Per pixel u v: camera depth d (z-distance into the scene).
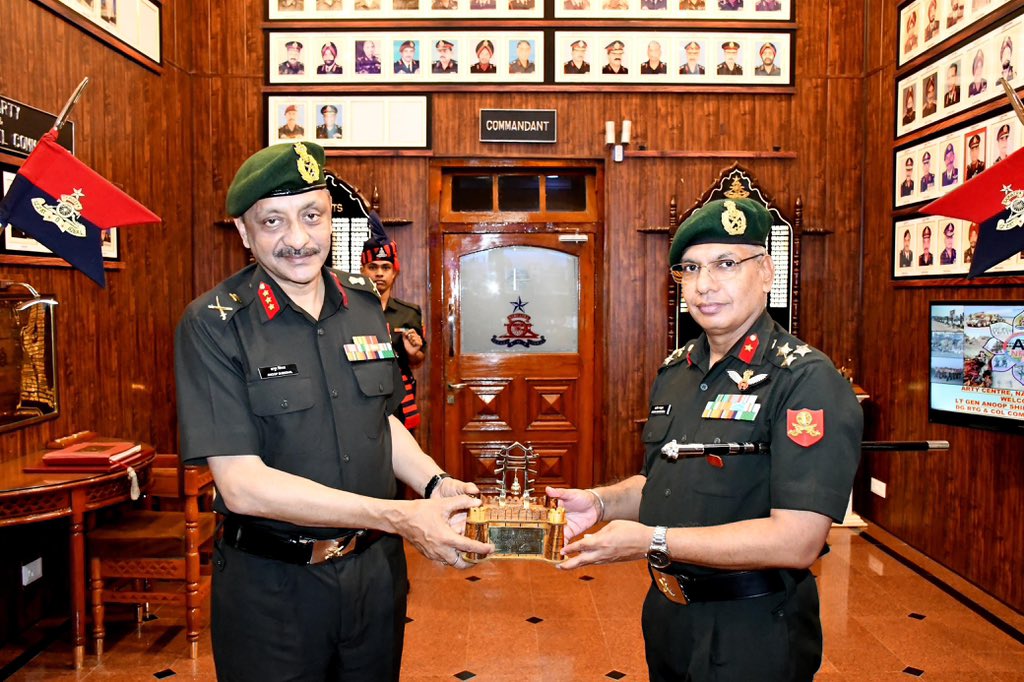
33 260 3.09
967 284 3.71
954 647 3.00
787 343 1.51
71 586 2.81
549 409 4.92
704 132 4.77
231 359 1.47
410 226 4.76
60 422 3.31
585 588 3.65
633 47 4.73
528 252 4.91
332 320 1.60
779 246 4.70
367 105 4.72
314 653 1.49
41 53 3.19
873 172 4.67
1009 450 3.39
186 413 1.44
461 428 4.90
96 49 3.63
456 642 3.06
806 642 1.46
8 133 2.96
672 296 4.73
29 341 3.08
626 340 4.83
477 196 4.89
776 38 4.76
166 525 3.04
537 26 4.70
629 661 2.90
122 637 3.10
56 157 2.19
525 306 4.91
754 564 1.32
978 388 3.61
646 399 4.84
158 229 4.26
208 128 4.72
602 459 4.86
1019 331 3.34
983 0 3.59
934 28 4.01
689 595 1.47
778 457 1.38
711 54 4.75
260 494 1.39
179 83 4.52
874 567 3.91
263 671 1.47
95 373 3.61
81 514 2.77
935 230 3.99
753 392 1.49
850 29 4.77
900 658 2.91
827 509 1.32
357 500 1.40
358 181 4.75
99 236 2.29
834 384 1.41
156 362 4.24
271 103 4.72
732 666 1.41
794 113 4.79
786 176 4.81
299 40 4.72
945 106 3.91
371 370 1.61
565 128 4.76
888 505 4.48
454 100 4.72
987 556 3.53
